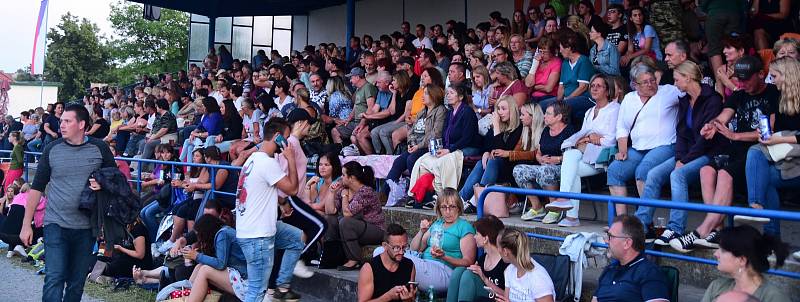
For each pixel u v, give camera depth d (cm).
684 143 570
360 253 659
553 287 479
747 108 538
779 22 826
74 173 541
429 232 596
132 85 2217
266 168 538
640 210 567
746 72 530
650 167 589
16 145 1453
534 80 838
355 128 988
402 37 1449
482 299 505
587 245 501
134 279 739
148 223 916
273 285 577
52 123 1630
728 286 388
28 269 870
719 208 399
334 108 1070
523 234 477
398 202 793
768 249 367
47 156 541
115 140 1503
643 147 602
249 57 2138
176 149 1255
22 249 926
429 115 791
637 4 998
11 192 1145
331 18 2019
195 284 594
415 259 559
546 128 696
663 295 418
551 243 608
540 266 482
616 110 642
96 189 541
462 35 1259
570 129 678
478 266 514
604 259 520
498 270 510
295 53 1750
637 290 425
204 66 2006
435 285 559
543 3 1469
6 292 743
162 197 916
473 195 720
